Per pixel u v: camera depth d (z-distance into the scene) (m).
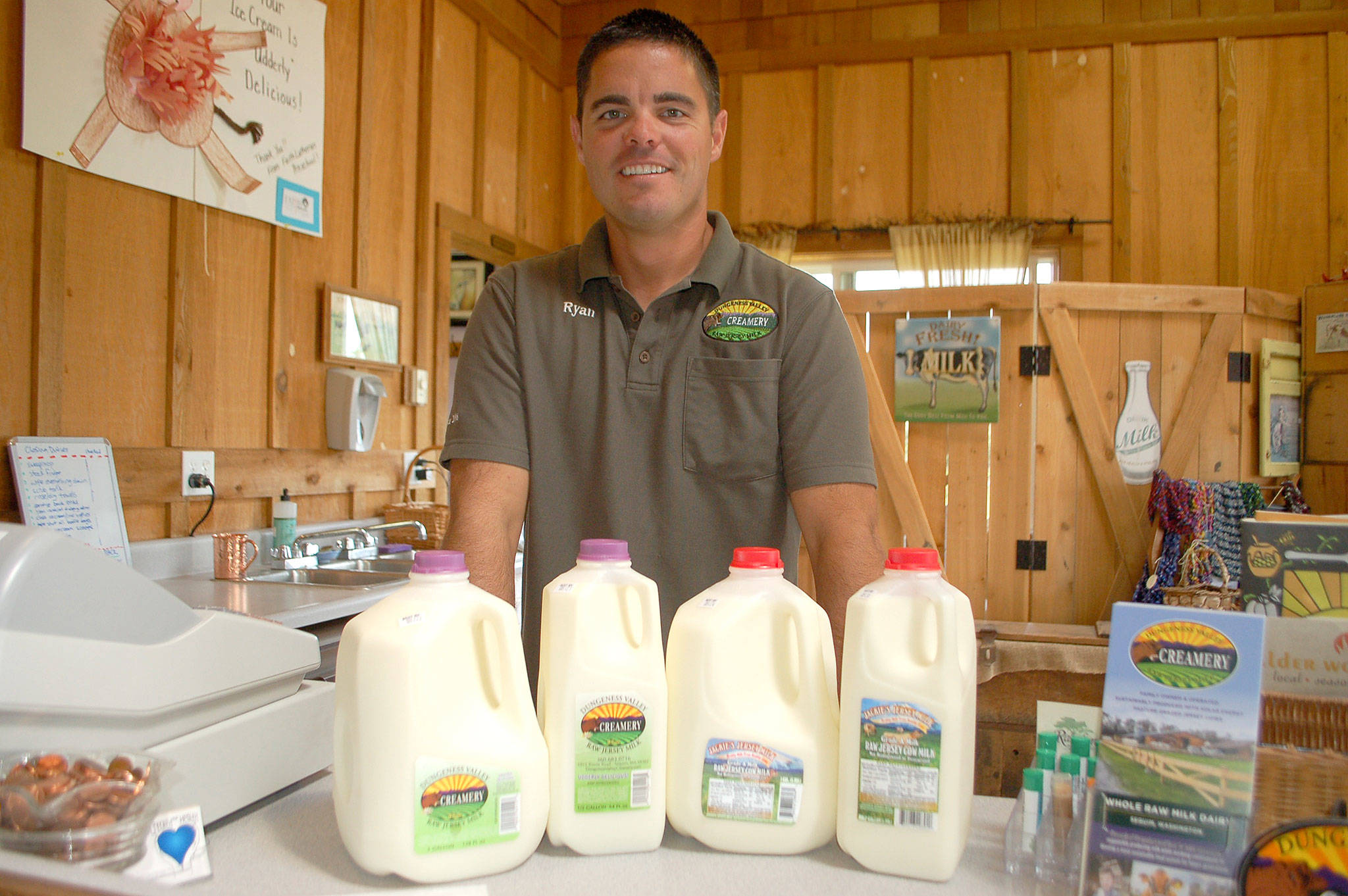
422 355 3.74
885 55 4.91
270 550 2.83
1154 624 0.66
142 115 2.42
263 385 2.90
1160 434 3.46
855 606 0.77
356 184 3.34
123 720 0.76
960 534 3.51
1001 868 0.77
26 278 2.16
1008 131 4.79
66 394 2.24
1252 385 3.54
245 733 0.86
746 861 0.78
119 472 2.37
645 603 0.80
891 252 4.93
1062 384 3.45
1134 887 0.64
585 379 1.29
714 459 1.26
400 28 3.62
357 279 3.34
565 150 5.22
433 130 3.83
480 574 1.12
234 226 2.77
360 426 3.20
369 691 0.72
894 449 3.55
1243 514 3.23
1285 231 4.54
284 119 2.94
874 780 0.75
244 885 0.72
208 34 2.57
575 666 0.78
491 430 1.27
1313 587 0.69
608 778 0.78
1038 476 3.46
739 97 5.09
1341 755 0.61
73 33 2.23
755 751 0.79
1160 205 4.65
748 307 1.26
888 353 3.56
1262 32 4.57
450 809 0.72
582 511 1.29
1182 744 0.64
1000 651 2.68
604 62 1.16
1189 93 4.64
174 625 0.81
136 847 0.70
